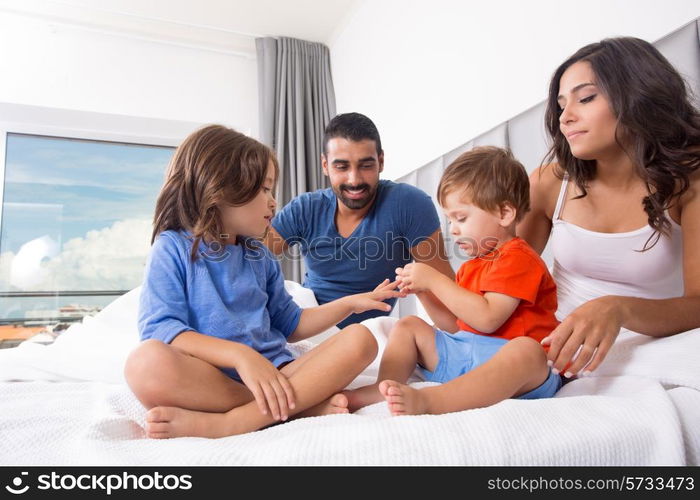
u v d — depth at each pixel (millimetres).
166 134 3207
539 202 1163
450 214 1003
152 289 845
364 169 1424
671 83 857
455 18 1994
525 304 893
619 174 962
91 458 534
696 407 609
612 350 834
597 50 914
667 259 931
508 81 1685
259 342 911
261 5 2881
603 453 521
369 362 781
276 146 3193
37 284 2957
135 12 2852
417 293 1093
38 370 1060
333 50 3355
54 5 2746
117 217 3158
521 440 516
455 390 708
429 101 2186
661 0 1159
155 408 658
